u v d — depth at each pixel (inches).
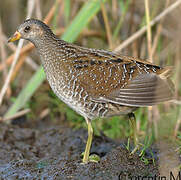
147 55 635.5
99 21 680.4
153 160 428.1
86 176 414.3
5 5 749.9
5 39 676.7
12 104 645.3
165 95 412.2
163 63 647.1
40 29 459.8
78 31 556.1
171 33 641.6
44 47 459.5
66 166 440.1
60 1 647.8
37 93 648.4
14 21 745.0
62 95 451.2
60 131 565.3
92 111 443.8
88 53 449.7
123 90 430.0
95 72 436.5
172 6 553.3
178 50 604.7
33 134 561.3
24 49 615.8
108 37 613.9
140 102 419.2
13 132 562.6
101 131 567.5
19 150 516.4
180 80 612.4
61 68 445.7
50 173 436.5
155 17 620.1
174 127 542.3
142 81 425.1
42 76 578.2
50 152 515.5
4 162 483.8
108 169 420.5
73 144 531.8
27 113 634.2
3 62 640.4
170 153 439.5
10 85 652.7
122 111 443.5
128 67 436.8
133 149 450.9
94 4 560.1
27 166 463.2
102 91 433.1
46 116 637.9
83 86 436.1
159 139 489.1
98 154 499.8
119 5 678.5
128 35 644.7
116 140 553.3
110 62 440.5
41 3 700.7
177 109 566.6
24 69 698.8
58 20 653.9
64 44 457.7
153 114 571.2
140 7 682.2
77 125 584.4
